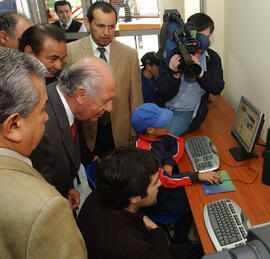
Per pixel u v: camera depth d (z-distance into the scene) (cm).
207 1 247
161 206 163
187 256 141
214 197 144
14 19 166
